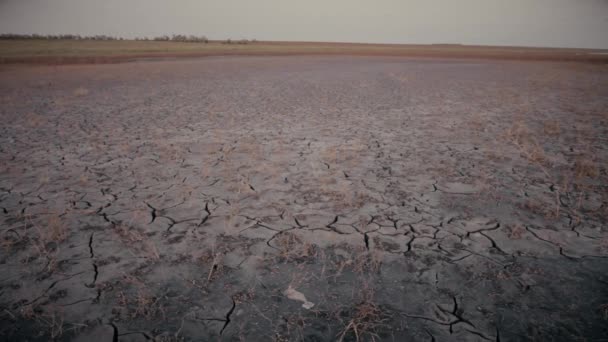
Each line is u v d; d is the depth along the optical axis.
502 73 21.05
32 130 6.70
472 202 3.44
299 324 1.91
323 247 2.68
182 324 1.92
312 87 14.11
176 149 5.34
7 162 4.78
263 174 4.30
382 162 4.75
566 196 3.52
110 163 4.75
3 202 3.52
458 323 1.91
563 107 9.07
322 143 5.73
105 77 17.17
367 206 3.39
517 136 5.77
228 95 11.79
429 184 3.93
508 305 2.03
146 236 2.86
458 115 8.21
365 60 35.56
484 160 4.77
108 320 1.95
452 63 32.34
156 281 2.28
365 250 2.62
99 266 2.46
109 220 3.14
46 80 15.63
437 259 2.50
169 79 16.77
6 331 1.86
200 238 2.83
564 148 5.27
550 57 44.84
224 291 2.18
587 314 1.93
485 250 2.60
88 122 7.49
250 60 33.16
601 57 44.19
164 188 3.88
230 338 1.82
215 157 4.97
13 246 2.70
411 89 13.48
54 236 2.81
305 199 3.56
